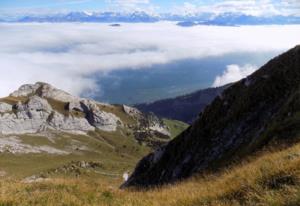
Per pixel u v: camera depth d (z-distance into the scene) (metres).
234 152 36.81
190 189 14.90
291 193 9.40
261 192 10.38
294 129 25.34
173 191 15.52
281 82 42.84
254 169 12.65
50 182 16.62
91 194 15.60
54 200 14.23
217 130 44.31
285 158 12.84
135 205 13.73
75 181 17.25
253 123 40.31
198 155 43.88
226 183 13.12
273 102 41.25
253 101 43.16
